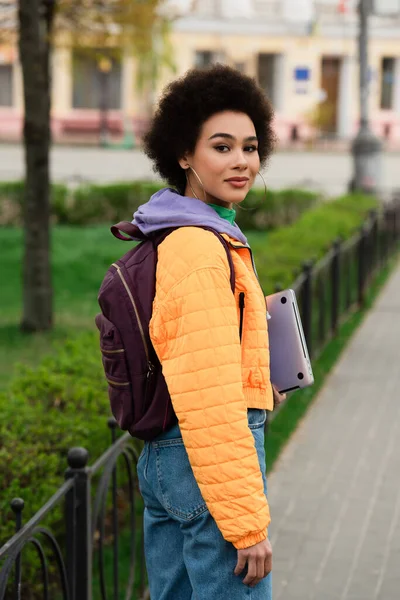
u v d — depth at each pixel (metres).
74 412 4.64
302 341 2.72
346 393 7.52
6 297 12.95
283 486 5.51
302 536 4.80
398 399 7.36
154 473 2.50
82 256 15.24
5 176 25.56
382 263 13.89
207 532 2.42
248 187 2.53
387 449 6.18
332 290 9.31
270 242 10.16
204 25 39.53
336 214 12.64
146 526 2.64
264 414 2.50
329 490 5.45
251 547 2.28
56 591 4.18
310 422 6.76
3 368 8.79
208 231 2.39
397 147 37.88
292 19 40.34
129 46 12.48
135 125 37.44
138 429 2.45
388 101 41.91
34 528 2.90
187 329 2.29
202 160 2.50
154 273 2.41
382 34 41.22
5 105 38.59
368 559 4.53
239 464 2.24
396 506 5.20
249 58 40.09
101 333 2.48
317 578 4.33
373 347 9.08
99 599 4.21
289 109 40.62
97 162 28.50
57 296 12.67
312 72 40.62
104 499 3.57
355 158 18.42
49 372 5.21
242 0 39.94
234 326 2.32
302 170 28.75
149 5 11.76
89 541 3.30
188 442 2.28
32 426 4.30
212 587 2.42
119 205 19.58
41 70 9.75
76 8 11.59
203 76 2.51
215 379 2.27
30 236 10.20
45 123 9.93
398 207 16.41
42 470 4.01
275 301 2.73
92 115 38.38
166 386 2.42
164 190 2.55
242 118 2.50
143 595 4.17
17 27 11.05
